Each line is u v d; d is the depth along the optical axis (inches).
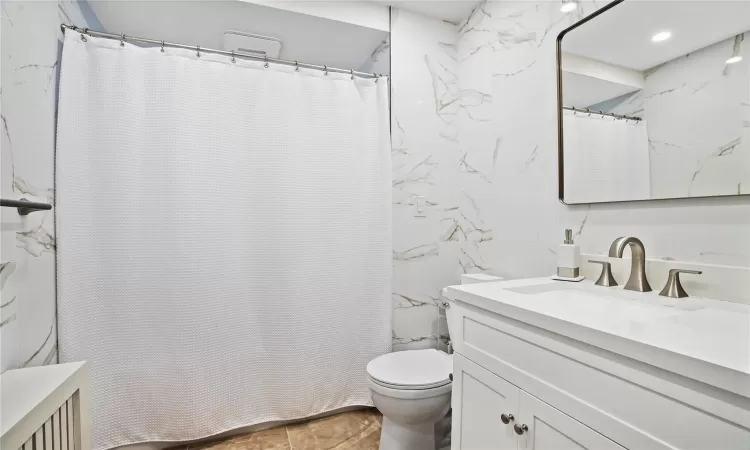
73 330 58.0
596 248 53.1
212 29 76.2
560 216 58.9
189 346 64.9
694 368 22.2
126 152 62.2
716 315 33.5
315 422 73.9
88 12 68.0
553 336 32.2
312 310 73.5
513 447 36.5
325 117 75.0
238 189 69.0
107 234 61.0
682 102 42.6
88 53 60.6
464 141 83.0
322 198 74.5
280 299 71.5
